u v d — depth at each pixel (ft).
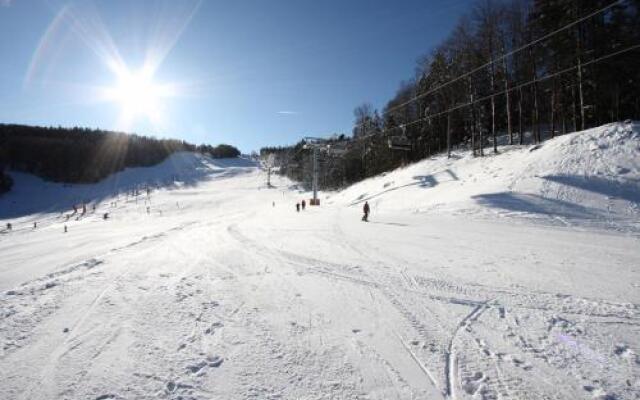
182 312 22.91
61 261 50.49
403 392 14.06
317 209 138.31
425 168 142.82
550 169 88.02
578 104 125.49
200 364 16.33
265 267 36.11
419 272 32.27
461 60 143.43
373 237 54.54
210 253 45.11
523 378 14.85
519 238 49.78
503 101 168.86
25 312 23.45
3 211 375.45
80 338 19.34
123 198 376.27
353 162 291.17
